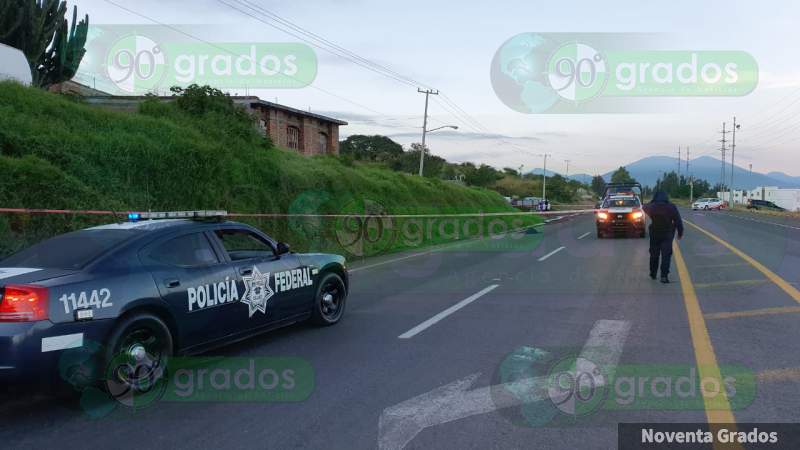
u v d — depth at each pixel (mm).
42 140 11086
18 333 4309
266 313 6539
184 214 6289
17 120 11094
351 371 5648
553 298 9461
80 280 4730
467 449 3914
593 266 13703
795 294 9414
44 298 4457
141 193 12586
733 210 68125
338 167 23016
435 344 6621
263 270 6543
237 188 15414
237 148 16906
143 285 5141
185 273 5598
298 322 7539
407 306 8953
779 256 15117
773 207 77812
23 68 14734
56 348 4465
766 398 4781
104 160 12133
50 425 4438
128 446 4035
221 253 6145
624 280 11359
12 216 9602
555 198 88438
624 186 29562
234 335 6129
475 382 5262
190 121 16984
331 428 4293
